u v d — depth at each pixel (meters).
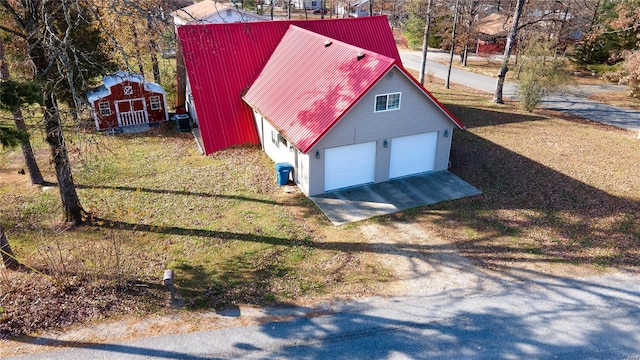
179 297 11.63
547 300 11.66
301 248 13.86
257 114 21.06
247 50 22.75
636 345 10.16
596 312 11.21
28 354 9.72
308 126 16.47
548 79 28.17
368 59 16.97
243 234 14.60
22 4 12.50
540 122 26.81
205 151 20.59
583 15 37.91
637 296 11.81
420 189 17.80
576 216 15.88
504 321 10.90
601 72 40.34
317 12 68.00
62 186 14.55
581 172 19.48
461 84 36.91
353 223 15.34
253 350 9.97
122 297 11.56
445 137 18.78
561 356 9.85
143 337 10.27
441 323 10.82
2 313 10.78
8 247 12.59
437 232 14.84
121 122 25.05
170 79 30.12
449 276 12.63
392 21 55.72
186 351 9.90
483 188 17.95
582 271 12.86
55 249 13.64
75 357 9.66
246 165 20.00
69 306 11.15
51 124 13.57
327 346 10.10
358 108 16.30
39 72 13.32
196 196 17.20
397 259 13.38
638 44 33.88
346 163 17.34
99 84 26.47
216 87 21.45
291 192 17.55
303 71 19.42
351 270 12.85
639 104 31.31
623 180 18.69
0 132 10.71
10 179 18.97
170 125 25.53
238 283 12.21
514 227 15.16
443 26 42.72
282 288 12.05
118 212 15.57
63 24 18.52
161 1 17.23
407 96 17.06
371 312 11.18
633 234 14.72
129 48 22.66
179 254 13.53
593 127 25.97
